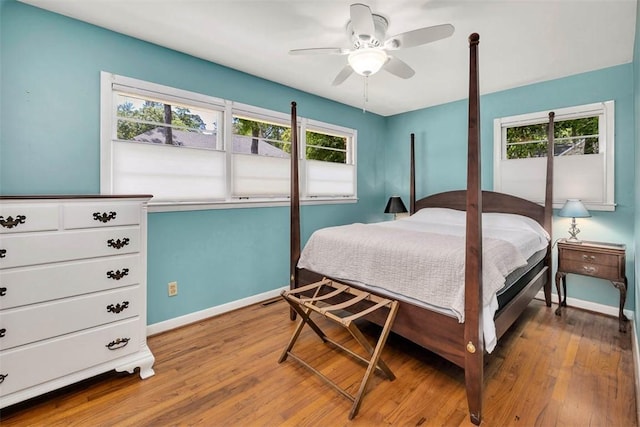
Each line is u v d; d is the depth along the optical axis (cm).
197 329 263
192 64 268
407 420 158
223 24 218
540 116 325
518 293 225
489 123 363
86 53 217
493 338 165
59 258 166
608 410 164
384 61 203
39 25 199
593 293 299
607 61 273
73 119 213
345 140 437
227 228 298
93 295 177
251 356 220
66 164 212
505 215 318
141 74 240
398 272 199
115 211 185
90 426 154
